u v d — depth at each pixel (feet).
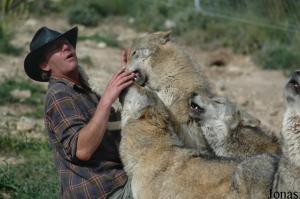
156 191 22.99
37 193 31.22
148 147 23.63
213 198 22.06
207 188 22.29
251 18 66.54
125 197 24.18
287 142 20.45
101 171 24.48
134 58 30.48
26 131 39.81
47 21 71.36
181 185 22.61
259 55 63.46
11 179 32.35
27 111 43.34
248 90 55.52
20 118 41.70
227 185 22.07
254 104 52.11
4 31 61.21
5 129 39.50
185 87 29.84
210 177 22.44
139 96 24.21
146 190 23.18
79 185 24.30
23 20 67.92
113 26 72.74
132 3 76.48
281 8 65.62
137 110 24.14
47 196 30.96
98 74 51.96
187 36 68.03
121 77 24.09
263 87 56.44
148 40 30.53
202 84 30.40
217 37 67.72
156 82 30.17
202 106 29.19
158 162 23.27
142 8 75.20
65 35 25.26
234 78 58.85
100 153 24.67
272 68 61.93
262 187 21.26
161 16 72.74
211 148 29.32
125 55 30.50
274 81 58.18
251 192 21.40
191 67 30.53
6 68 52.65
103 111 23.59
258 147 29.09
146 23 72.28
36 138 38.37
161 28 70.38
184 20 70.13
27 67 25.54
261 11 66.54
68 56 25.14
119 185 24.38
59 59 25.07
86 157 23.81
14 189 31.96
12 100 44.73
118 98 24.95
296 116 20.38
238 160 23.35
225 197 21.90
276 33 65.87
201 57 64.13
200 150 26.53
